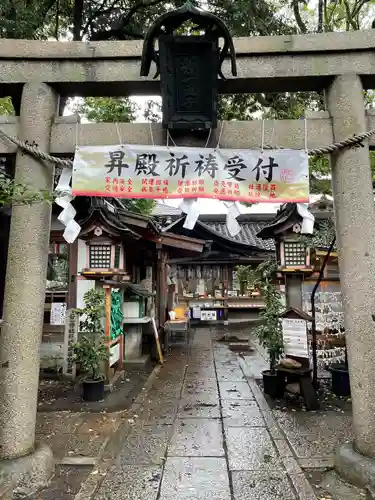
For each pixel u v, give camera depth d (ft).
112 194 12.60
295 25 29.91
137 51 13.05
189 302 57.57
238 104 31.24
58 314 29.50
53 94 13.60
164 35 11.43
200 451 13.89
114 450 14.01
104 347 21.42
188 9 10.66
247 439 14.94
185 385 23.43
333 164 13.29
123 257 24.03
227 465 12.78
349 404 19.21
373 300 12.08
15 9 23.52
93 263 23.16
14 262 12.53
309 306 27.12
